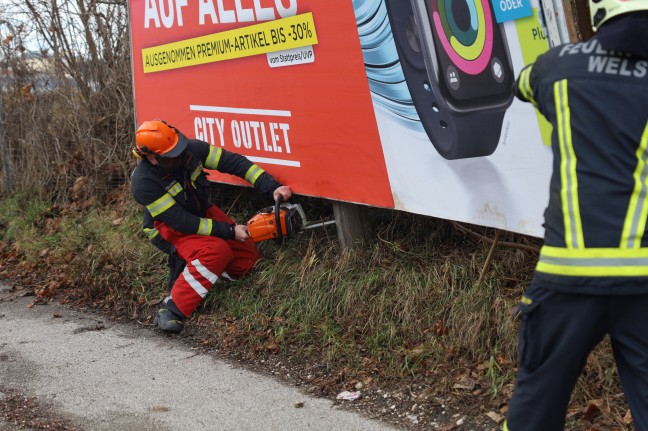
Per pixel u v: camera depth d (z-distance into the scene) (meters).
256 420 3.96
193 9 6.04
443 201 4.50
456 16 4.09
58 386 4.57
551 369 2.62
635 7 2.46
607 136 2.49
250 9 5.49
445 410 3.82
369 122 4.85
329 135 5.15
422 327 4.53
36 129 8.60
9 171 8.98
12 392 4.52
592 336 2.55
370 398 4.07
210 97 6.11
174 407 4.19
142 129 5.12
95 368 4.80
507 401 3.75
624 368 2.62
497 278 4.58
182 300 5.29
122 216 7.25
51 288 6.36
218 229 5.29
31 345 5.28
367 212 5.34
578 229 2.49
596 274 2.45
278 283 5.33
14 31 8.72
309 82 5.20
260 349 4.81
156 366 4.77
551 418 2.68
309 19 5.05
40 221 7.95
